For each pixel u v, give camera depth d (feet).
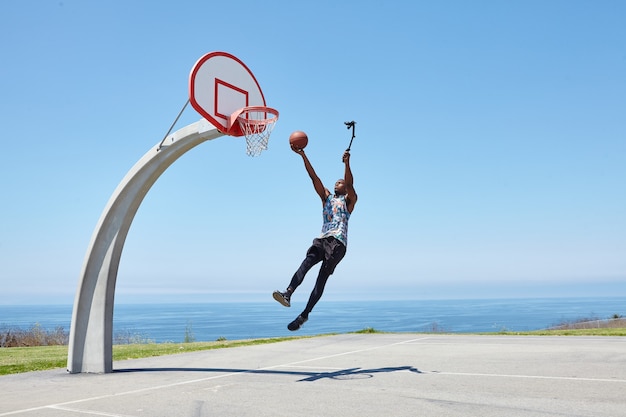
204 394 22.48
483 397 20.94
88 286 31.14
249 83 31.48
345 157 24.14
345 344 47.78
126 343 60.34
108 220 30.94
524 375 26.50
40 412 19.49
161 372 30.45
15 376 29.73
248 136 29.76
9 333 63.31
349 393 22.18
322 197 24.08
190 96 27.81
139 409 19.69
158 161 30.12
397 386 23.80
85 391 24.13
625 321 76.13
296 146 23.45
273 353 40.98
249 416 18.20
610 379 24.89
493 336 54.34
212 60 29.35
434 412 18.39
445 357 35.29
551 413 18.04
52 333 65.26
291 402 20.45
